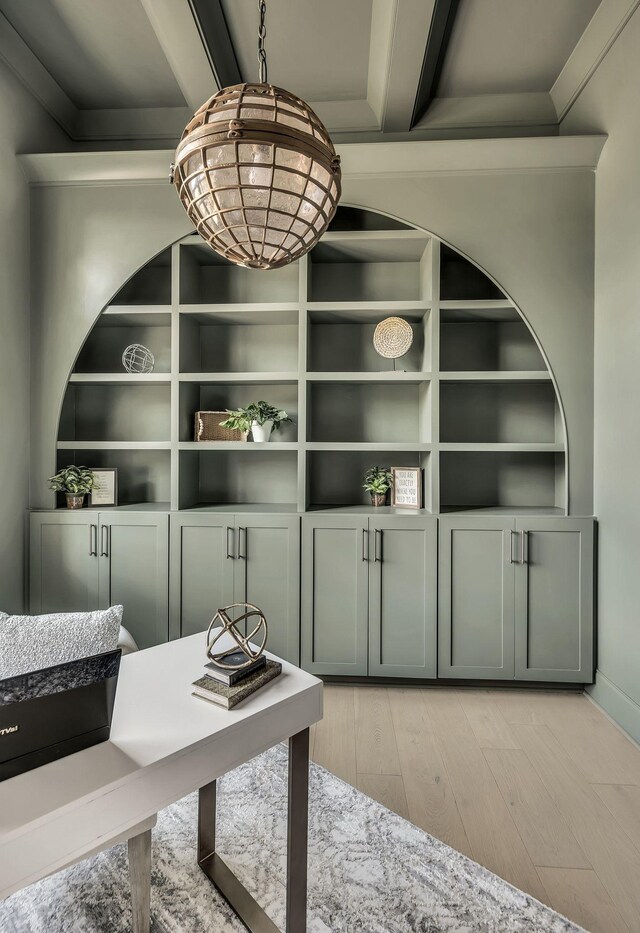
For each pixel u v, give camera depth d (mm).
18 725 926
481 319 3119
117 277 2887
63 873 1516
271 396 3291
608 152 2576
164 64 2807
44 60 2783
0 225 2648
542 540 2730
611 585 2553
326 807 1822
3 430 2697
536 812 1834
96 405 3307
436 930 1349
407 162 2740
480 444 2787
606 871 1575
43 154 2758
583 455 2740
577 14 2414
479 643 2758
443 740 2303
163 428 3279
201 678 1275
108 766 961
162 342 3297
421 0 2180
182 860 1573
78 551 2879
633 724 2322
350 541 2799
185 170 1087
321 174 1097
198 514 2850
